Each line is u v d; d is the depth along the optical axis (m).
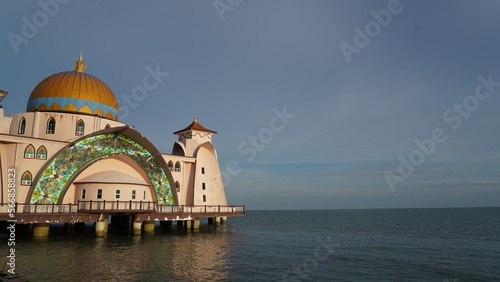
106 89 44.41
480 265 29.53
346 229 69.25
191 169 50.94
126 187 40.09
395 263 30.02
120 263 25.59
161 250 31.70
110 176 39.81
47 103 40.41
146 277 22.16
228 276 23.77
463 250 38.03
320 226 79.69
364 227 75.62
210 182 52.12
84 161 39.12
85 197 38.38
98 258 26.94
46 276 21.33
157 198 45.22
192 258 28.83
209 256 30.20
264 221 110.88
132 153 43.25
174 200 46.78
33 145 35.53
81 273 22.33
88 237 38.38
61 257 26.80
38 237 35.41
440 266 29.00
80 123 40.41
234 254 32.09
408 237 52.12
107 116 43.28
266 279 23.50
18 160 34.59
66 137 39.41
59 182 37.00
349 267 28.09
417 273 26.45
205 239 41.72
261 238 47.69
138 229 40.78
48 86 41.22
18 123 39.56
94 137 40.16
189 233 47.47
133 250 31.02
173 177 48.34
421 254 35.00
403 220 109.75
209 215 47.25
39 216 33.19
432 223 89.94
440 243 44.44
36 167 35.47
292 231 63.50
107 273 22.64
